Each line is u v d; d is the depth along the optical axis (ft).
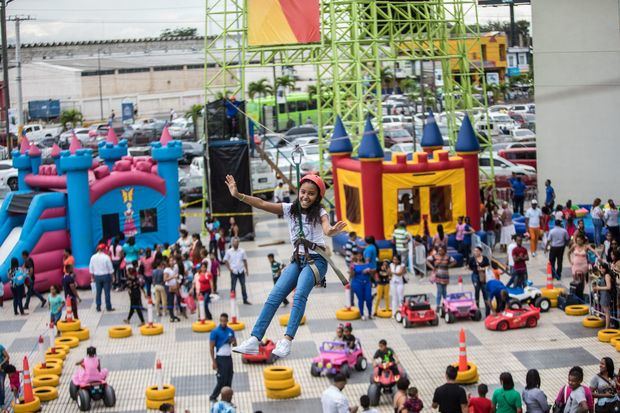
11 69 362.94
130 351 86.48
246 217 134.82
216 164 132.98
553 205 129.08
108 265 100.07
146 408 72.28
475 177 115.85
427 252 110.52
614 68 131.23
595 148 134.51
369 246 92.94
